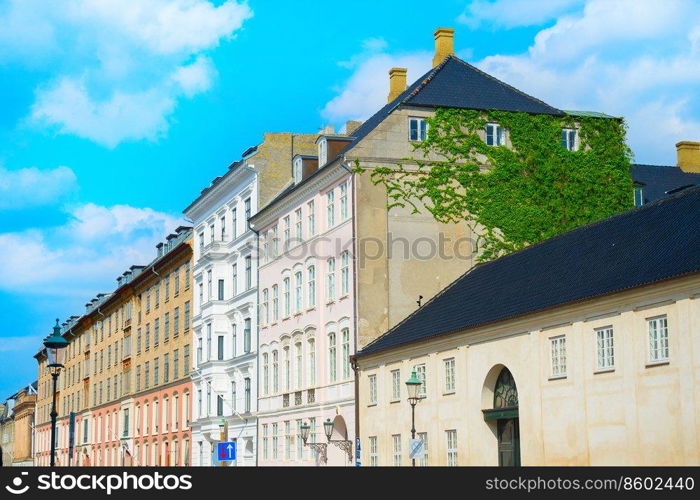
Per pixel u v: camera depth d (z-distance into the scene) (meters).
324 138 53.84
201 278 72.38
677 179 59.03
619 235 34.31
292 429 55.47
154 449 82.44
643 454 28.38
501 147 49.59
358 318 47.47
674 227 31.00
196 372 72.06
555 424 32.12
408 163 48.69
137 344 89.69
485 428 36.44
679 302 27.31
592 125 50.88
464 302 40.72
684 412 26.95
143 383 87.06
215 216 70.62
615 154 50.88
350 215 48.47
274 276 59.38
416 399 35.66
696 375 26.62
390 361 43.53
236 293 66.38
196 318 72.94
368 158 48.44
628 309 29.20
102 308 102.06
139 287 89.81
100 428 101.19
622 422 29.25
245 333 64.38
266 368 60.28
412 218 48.44
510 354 34.78
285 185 63.31
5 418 162.50
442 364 39.31
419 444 34.91
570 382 31.53
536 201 49.41
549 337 32.75
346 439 48.31
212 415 67.88
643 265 29.86
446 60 52.66
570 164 50.03
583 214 49.78
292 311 56.22
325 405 50.94
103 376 101.69
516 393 35.22
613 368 29.77
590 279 32.09
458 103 49.59
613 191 50.47
